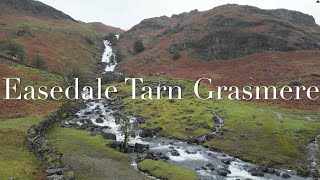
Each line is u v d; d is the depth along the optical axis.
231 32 160.00
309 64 123.31
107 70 165.12
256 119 71.69
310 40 156.12
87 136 63.34
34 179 39.12
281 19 190.50
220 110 82.12
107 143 59.12
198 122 74.56
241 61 141.00
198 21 193.00
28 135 55.06
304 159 55.47
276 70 122.12
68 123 75.81
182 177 45.94
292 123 68.12
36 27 199.38
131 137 68.69
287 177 49.28
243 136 64.69
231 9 195.12
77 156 50.59
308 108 83.44
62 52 171.50
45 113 78.00
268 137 62.66
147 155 54.88
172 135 69.31
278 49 147.50
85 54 181.62
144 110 89.38
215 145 62.50
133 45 199.25
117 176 43.59
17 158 45.88
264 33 155.88
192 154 58.31
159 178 46.38
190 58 156.75
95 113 90.44
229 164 53.91
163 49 175.38
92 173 43.53
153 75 135.62
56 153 46.66
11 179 38.00
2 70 113.25
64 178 37.81
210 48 157.25
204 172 49.59
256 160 55.75
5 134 55.81
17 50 151.25
